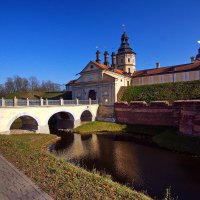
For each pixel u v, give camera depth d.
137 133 34.22
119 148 25.16
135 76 54.78
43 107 32.66
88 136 32.91
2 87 104.50
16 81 106.25
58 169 11.18
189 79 45.53
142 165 18.95
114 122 41.72
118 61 67.62
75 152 23.34
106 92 47.78
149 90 45.38
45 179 9.82
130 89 48.03
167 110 34.38
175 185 14.71
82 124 40.84
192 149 22.94
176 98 40.25
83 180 9.99
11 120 27.97
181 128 27.70
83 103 42.34
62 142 28.52
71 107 38.34
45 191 8.68
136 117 38.72
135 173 17.00
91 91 51.34
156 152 23.27
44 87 111.56
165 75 49.44
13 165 11.60
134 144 27.19
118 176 16.36
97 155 22.16
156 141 27.97
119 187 10.03
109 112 44.16
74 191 8.66
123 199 8.53
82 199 8.06
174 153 22.78
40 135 30.12
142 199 9.04
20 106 29.03
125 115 40.59
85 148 25.19
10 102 28.23
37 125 31.92
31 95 70.44
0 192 8.61
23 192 8.59
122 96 47.53
